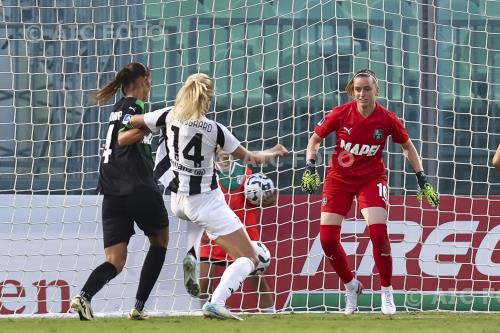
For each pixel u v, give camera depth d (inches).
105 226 1009.5
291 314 1163.3
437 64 1472.7
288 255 1307.8
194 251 1002.1
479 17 1497.3
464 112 1475.1
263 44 1457.9
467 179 1465.3
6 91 1403.8
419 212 1321.4
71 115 1413.6
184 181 943.7
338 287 1302.9
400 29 1427.2
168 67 1445.6
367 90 1051.9
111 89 1017.5
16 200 1274.6
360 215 1314.0
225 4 1459.2
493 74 1487.5
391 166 1430.9
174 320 1006.4
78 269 1278.3
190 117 924.0
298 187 1419.8
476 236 1323.8
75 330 847.7
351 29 1469.0
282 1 1467.8
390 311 1109.7
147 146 1007.6
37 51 1423.5
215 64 1451.8
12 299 1262.3
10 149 1393.9
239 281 955.3
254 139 1441.9
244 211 1266.0
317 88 1455.5
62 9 1440.7
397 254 1311.5
